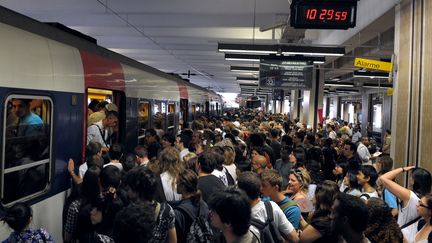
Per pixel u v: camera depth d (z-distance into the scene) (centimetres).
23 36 347
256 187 284
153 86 818
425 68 486
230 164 497
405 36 550
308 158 677
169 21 1189
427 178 365
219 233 277
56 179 396
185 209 300
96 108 563
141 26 1234
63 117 409
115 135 618
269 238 268
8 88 312
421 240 289
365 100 2748
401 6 566
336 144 931
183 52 1862
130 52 1927
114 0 1007
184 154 600
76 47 477
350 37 910
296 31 856
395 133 577
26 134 342
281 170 553
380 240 254
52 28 437
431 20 473
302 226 339
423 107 489
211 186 373
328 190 281
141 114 729
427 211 288
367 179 413
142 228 188
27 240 261
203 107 1750
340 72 1878
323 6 497
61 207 408
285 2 979
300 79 1012
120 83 600
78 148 446
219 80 3888
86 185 293
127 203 280
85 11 1103
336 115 3834
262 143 657
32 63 351
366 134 2459
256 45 808
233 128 896
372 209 259
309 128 1483
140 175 280
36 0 1020
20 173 333
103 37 1527
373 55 1219
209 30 1308
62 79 407
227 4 1022
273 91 2984
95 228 274
